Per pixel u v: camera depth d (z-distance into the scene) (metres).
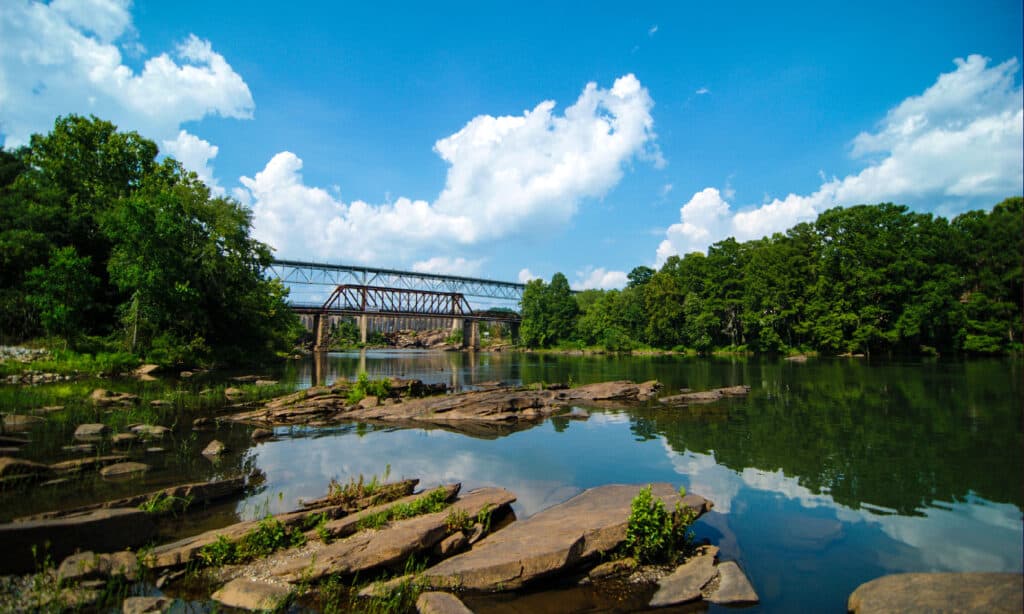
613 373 44.22
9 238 38.44
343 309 112.62
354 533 8.58
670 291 82.38
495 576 6.88
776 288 68.94
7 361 31.44
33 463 11.65
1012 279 53.91
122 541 8.09
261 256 52.81
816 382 32.50
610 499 9.47
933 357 55.59
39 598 6.31
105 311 41.97
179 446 15.40
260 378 35.75
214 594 6.66
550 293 115.12
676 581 6.88
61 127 46.75
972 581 6.06
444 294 139.38
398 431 18.50
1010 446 14.16
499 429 18.73
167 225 38.75
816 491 10.60
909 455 13.39
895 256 58.25
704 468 12.60
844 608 6.24
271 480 11.93
